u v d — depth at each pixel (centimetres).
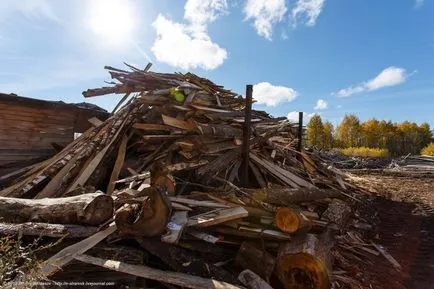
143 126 792
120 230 410
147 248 402
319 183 895
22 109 978
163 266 410
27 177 728
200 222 445
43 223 416
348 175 1212
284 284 420
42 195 608
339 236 599
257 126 857
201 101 802
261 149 889
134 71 894
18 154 968
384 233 744
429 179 1803
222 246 484
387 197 1088
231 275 391
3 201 458
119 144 788
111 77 903
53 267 356
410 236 722
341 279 480
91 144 762
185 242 437
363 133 6950
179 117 761
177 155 729
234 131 752
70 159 717
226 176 693
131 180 623
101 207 436
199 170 655
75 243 404
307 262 402
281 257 425
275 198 568
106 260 382
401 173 2100
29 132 1000
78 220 435
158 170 557
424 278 519
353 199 877
